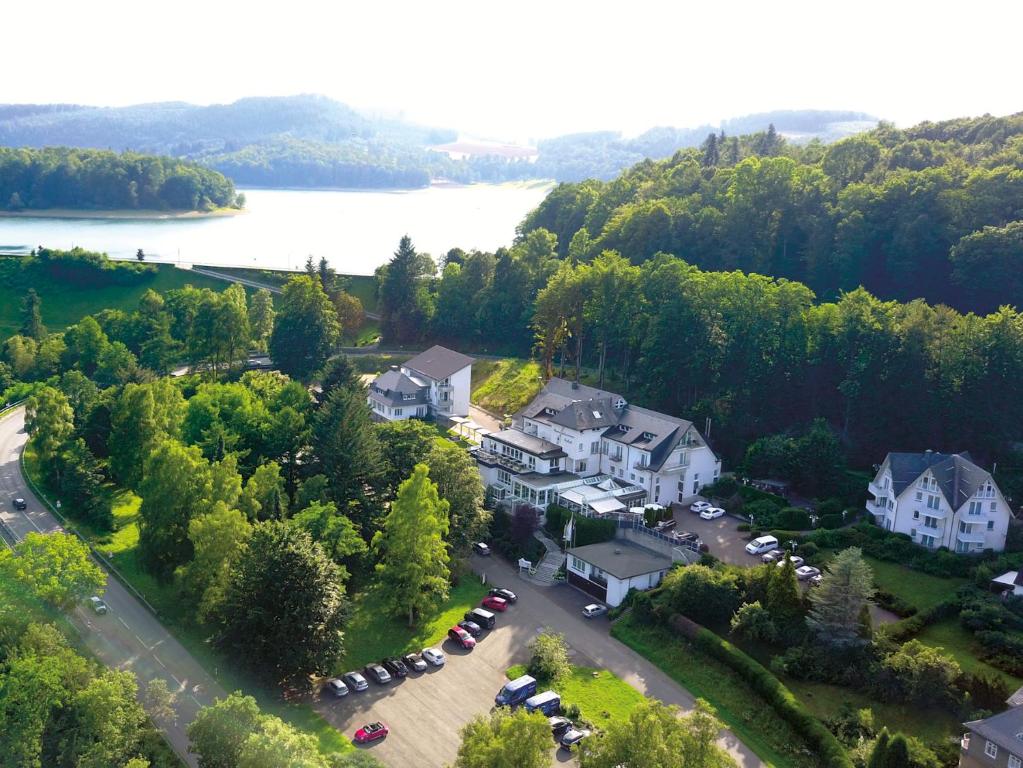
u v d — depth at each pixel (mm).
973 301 128375
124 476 101812
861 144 185875
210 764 53312
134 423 102062
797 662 70625
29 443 111750
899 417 107250
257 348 166000
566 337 141000
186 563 80625
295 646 66562
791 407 116188
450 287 168750
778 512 97125
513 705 68062
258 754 49500
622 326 128250
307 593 67375
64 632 68062
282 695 68250
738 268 151000
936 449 104375
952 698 66000
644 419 107062
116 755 56219
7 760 53156
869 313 111688
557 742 64062
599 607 83562
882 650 70812
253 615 66688
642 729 49469
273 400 114375
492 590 87062
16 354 156000
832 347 114625
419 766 60656
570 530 93875
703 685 71250
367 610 81438
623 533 93812
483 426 129500
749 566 86500
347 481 90875
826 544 91062
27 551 68562
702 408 112688
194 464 82250
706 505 100812
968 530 88062
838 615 71250
